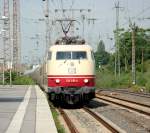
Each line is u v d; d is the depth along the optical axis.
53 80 29.23
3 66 73.31
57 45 29.92
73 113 26.92
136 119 23.20
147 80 72.88
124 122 21.95
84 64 29.28
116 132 17.89
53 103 31.69
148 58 110.38
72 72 29.11
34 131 14.82
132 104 33.66
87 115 25.73
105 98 41.06
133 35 67.50
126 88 70.31
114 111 27.81
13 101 30.50
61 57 29.36
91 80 29.42
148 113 24.89
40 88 54.06
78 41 30.64
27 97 35.38
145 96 43.28
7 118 19.11
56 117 22.62
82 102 31.58
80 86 29.09
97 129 19.72
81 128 20.12
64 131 18.09
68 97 29.31
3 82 72.81
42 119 18.70
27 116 19.98
